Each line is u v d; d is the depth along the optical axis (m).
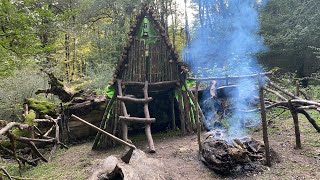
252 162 4.60
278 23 13.34
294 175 4.19
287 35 12.43
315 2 11.88
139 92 7.60
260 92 4.71
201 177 4.46
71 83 15.64
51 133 7.42
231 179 4.35
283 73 13.08
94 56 17.81
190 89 7.87
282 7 13.46
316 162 4.60
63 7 16.67
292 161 4.70
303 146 5.36
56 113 7.64
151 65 7.17
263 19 13.75
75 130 7.70
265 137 4.58
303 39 11.86
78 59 19.77
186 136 7.04
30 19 5.57
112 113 6.88
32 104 7.59
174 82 7.22
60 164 5.66
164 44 7.23
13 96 10.03
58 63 16.11
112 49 17.61
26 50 5.82
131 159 4.59
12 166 5.82
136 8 17.27
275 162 4.71
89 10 17.81
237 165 4.48
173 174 4.54
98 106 7.92
